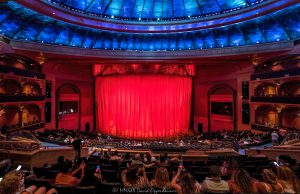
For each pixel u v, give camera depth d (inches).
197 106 1213.1
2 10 629.0
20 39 738.2
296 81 789.2
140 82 1163.3
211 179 149.3
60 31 814.5
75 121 1113.4
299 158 417.4
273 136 597.3
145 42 971.9
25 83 853.2
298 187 140.2
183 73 1147.3
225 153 493.4
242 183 138.4
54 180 203.6
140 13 892.6
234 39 866.1
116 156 368.8
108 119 1176.2
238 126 1016.2
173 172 245.1
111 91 1171.3
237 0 762.2
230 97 1066.7
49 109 945.5
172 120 1176.2
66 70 1052.5
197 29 866.8
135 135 1161.4
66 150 441.1
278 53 793.6
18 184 125.7
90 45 916.6
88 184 182.5
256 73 904.3
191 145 678.5
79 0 758.5
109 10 853.8
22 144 366.3
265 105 899.4
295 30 726.5
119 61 976.9
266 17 748.0
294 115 861.2
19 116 786.8
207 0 821.9
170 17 902.4
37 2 646.5
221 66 1109.1
